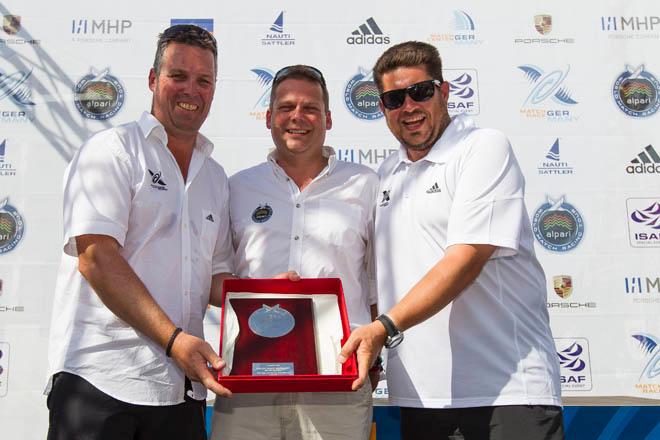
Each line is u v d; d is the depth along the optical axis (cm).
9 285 274
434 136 201
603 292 281
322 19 302
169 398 165
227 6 301
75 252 171
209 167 203
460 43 300
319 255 198
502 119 296
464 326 180
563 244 286
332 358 167
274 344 167
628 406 222
